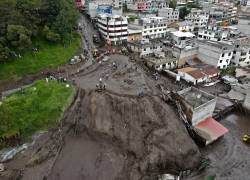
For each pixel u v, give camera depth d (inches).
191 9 6604.3
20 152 1942.7
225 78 3319.4
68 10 3809.1
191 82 3201.3
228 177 1946.4
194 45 3848.4
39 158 1895.9
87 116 2208.4
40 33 3294.8
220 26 5565.9
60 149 1994.3
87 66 3031.5
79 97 2393.0
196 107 2271.2
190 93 2576.3
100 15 4456.2
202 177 1935.3
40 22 3380.9
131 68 3083.2
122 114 2155.5
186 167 1978.3
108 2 6072.8
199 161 2050.9
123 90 2442.2
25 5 3117.6
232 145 2290.8
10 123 2081.7
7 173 1764.3
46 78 2628.0
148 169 1884.8
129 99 2241.6
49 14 3496.6
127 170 1845.5
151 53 3865.7
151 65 3427.7
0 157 1887.3
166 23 4950.8
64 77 2723.9
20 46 2770.7
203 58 3762.3
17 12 2979.8
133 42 3993.6
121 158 1923.0
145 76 3002.0
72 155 1945.1
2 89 2445.9
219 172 1989.4
